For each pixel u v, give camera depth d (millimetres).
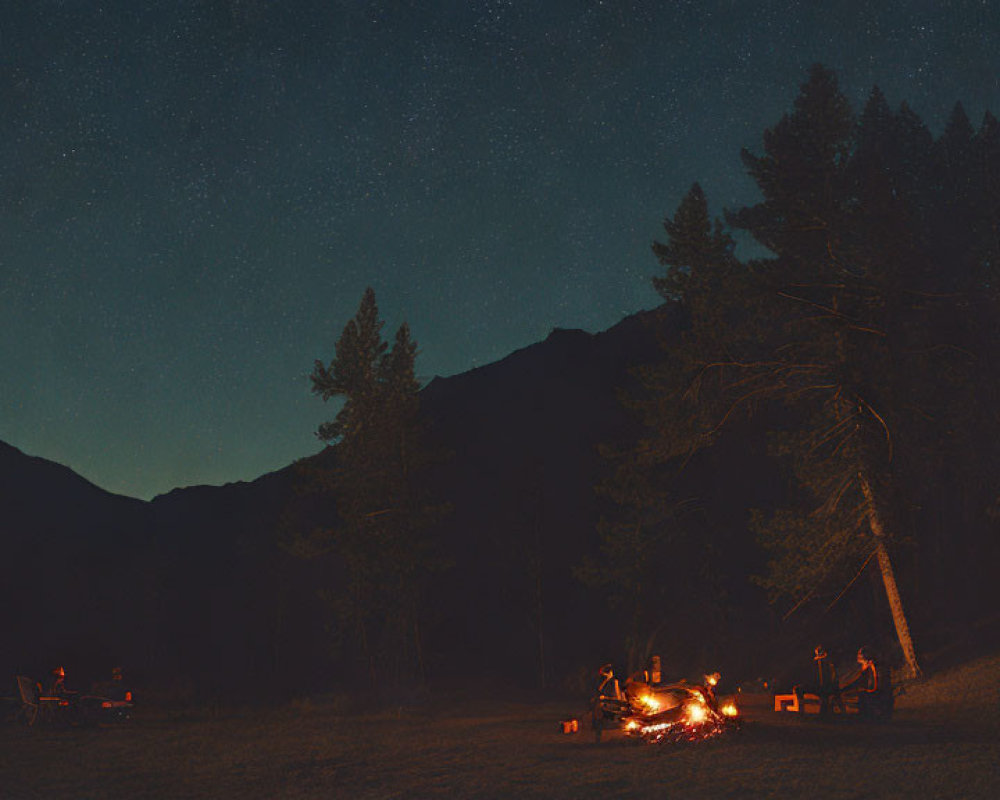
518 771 11195
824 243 23984
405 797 9609
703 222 30594
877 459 22766
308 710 25031
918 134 28312
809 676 28031
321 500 55312
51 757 14000
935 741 12305
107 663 43031
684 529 33125
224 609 49656
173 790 10766
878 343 23391
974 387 24094
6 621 46469
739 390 26484
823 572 23984
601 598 49531
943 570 28859
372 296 34000
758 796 8805
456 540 58219
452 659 46125
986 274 25781
